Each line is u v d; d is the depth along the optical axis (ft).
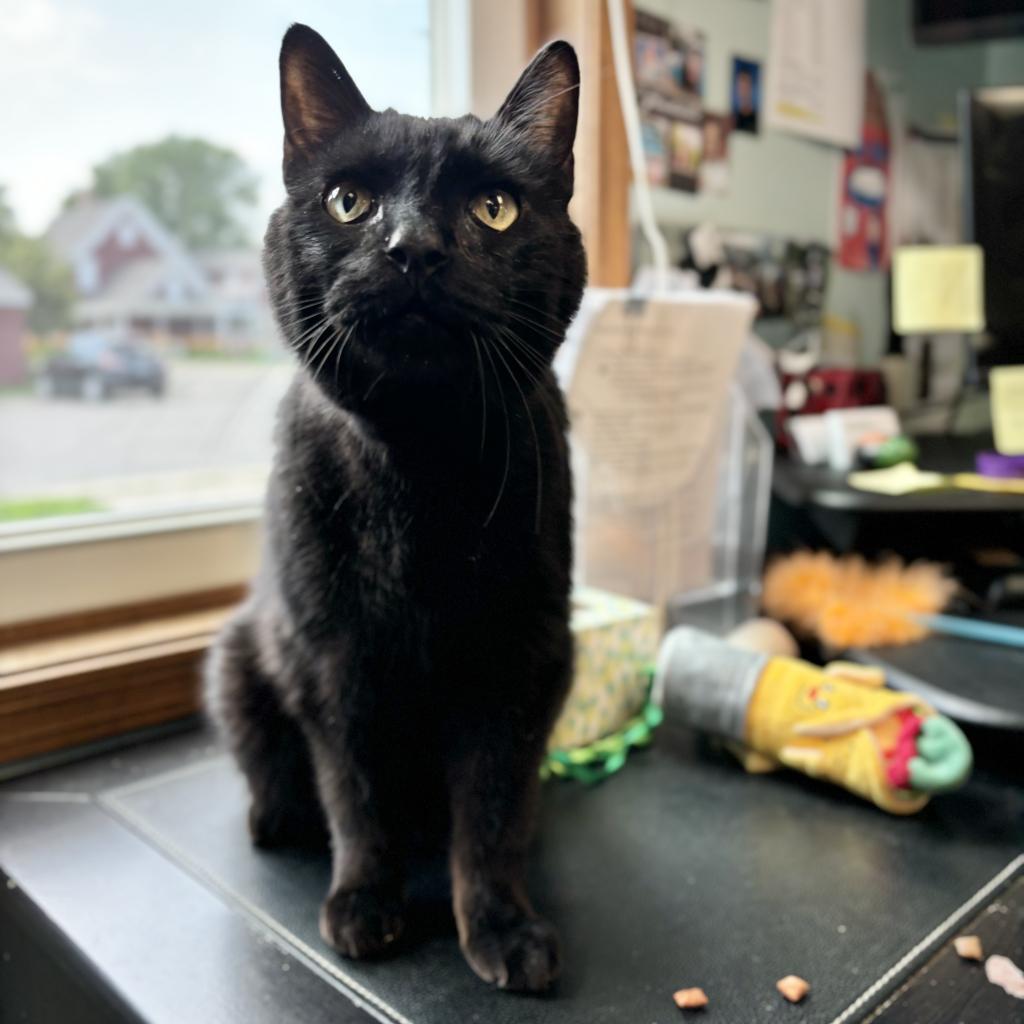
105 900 2.01
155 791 2.48
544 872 2.08
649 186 3.55
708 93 3.75
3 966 2.28
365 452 1.81
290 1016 1.65
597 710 2.64
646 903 1.96
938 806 2.37
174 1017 1.65
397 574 1.82
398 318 1.60
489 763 1.96
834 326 4.51
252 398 3.58
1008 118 3.52
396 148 1.72
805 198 4.27
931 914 1.91
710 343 3.15
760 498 3.59
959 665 2.73
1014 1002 1.65
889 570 3.22
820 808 2.37
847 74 4.37
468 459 1.79
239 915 1.96
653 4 3.44
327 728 1.97
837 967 1.75
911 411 4.89
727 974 1.73
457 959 1.83
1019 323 3.62
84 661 2.67
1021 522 3.71
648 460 3.13
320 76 1.79
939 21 4.48
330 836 2.19
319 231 1.72
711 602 3.40
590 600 2.86
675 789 2.47
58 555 2.84
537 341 1.81
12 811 2.37
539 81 1.85
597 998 1.68
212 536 3.18
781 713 2.41
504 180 1.75
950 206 5.15
